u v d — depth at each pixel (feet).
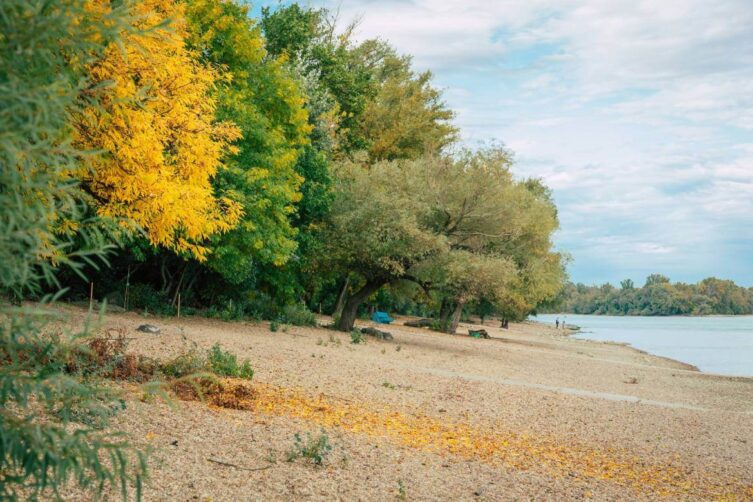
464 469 29.27
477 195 111.96
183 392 34.27
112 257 88.69
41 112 7.59
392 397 49.01
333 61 141.69
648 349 222.48
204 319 89.56
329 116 120.98
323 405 39.70
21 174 8.00
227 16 83.61
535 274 141.38
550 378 82.69
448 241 108.06
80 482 8.73
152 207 40.40
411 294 135.54
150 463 21.68
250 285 107.34
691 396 80.48
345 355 71.97
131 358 35.50
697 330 435.53
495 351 118.01
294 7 139.23
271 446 27.14
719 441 48.98
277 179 88.74
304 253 109.09
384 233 103.65
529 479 29.01
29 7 7.48
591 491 28.32
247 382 43.29
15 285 8.08
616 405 62.49
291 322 108.78
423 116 171.83
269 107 97.04
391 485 24.63
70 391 9.05
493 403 53.42
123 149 35.14
